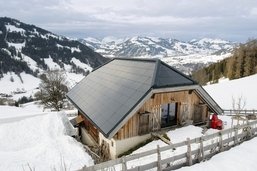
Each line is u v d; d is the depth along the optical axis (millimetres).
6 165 13914
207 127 18938
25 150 16875
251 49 87062
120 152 15766
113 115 15281
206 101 18844
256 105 41969
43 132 20656
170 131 17156
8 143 18750
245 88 55125
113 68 23562
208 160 13039
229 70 92500
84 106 19812
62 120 23609
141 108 16219
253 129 16625
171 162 12523
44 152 15938
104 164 10266
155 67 17031
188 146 12383
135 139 16172
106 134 14148
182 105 18016
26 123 22516
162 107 18016
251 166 12164
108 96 18375
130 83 17812
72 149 16562
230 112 32094
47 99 50812
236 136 15039
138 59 20406
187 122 18328
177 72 17625
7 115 26250
